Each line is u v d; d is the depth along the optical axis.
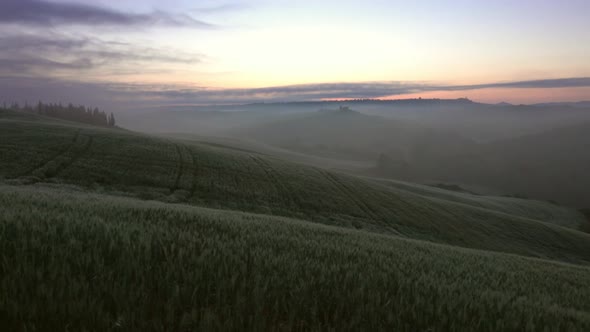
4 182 28.62
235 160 55.00
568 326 3.61
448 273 6.11
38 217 4.74
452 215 47.50
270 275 3.66
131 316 2.28
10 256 3.00
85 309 2.28
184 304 2.64
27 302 2.24
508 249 39.44
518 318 3.44
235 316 2.52
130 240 4.12
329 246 6.85
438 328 2.88
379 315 2.94
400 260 6.77
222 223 7.79
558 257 40.69
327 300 3.11
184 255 3.82
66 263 2.98
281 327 2.56
